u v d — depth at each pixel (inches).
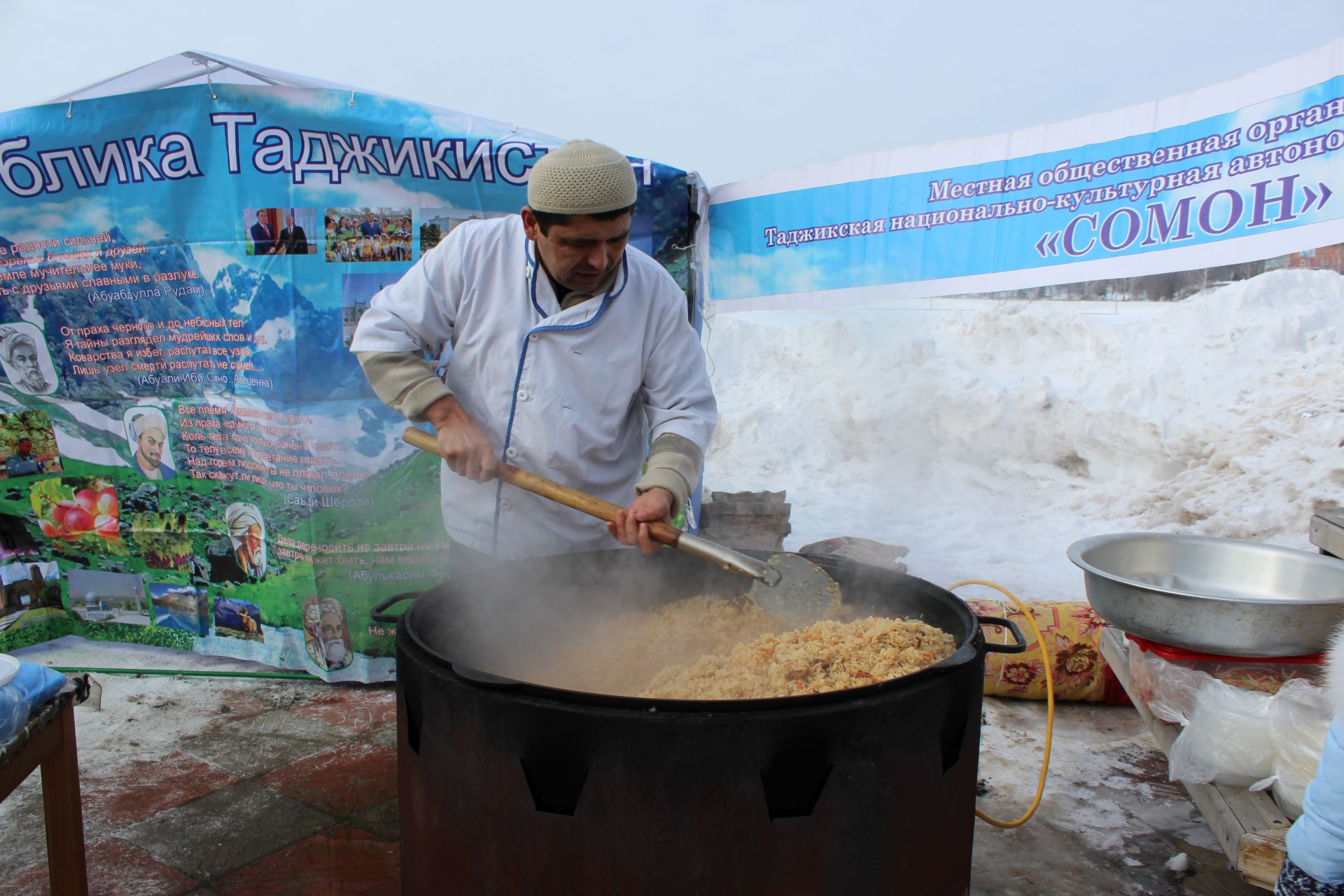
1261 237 117.3
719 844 48.7
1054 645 119.7
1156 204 125.8
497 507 82.0
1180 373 243.6
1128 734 114.3
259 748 111.5
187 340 127.3
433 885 57.7
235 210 121.4
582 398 79.0
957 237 141.9
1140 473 238.8
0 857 87.7
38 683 65.0
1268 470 212.7
